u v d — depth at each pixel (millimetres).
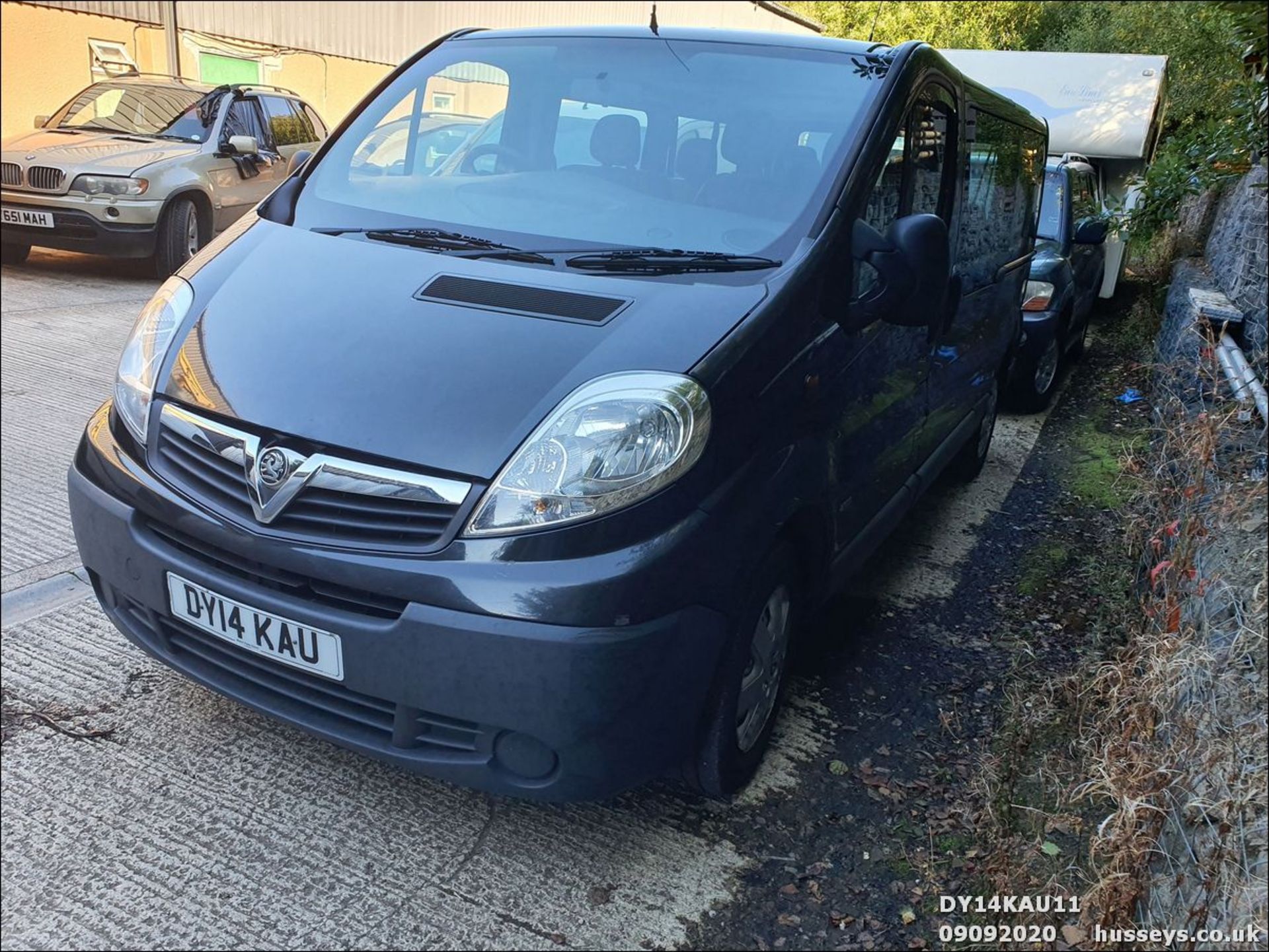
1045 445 6891
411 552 2262
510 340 2500
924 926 2523
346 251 2936
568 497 2242
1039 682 3656
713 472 2406
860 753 3207
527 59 3619
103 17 13711
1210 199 9547
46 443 5137
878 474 3438
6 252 9867
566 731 2229
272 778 2877
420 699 2275
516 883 2574
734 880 2641
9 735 2953
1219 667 2266
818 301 2830
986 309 4848
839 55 3453
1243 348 4836
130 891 2459
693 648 2371
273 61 16250
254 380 2492
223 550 2441
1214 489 2928
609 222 3061
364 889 2520
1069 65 10773
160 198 9320
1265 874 1867
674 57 3490
